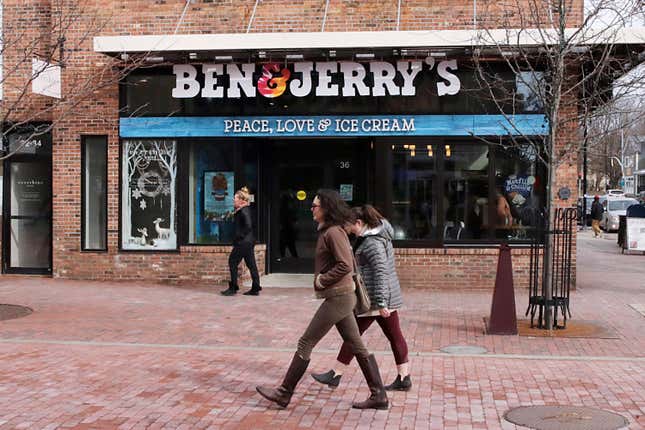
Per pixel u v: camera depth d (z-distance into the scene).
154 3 15.75
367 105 15.16
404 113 15.06
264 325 11.24
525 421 6.54
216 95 15.17
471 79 14.95
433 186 15.13
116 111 15.78
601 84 14.03
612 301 13.53
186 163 15.76
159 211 15.88
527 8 14.66
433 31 13.89
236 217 14.09
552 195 10.84
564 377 8.19
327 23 15.28
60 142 16.05
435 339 10.23
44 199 17.00
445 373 8.38
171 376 8.16
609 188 77.00
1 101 15.38
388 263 7.52
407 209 15.21
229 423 6.51
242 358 9.13
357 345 6.92
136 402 7.13
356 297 7.02
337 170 16.83
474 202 15.11
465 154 15.09
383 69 14.81
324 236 6.87
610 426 6.36
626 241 24.61
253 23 15.48
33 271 16.95
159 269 15.77
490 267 14.97
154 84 15.74
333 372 7.57
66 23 15.08
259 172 16.58
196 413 6.79
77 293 14.33
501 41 13.38
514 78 14.75
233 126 15.41
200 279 15.64
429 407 7.02
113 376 8.14
